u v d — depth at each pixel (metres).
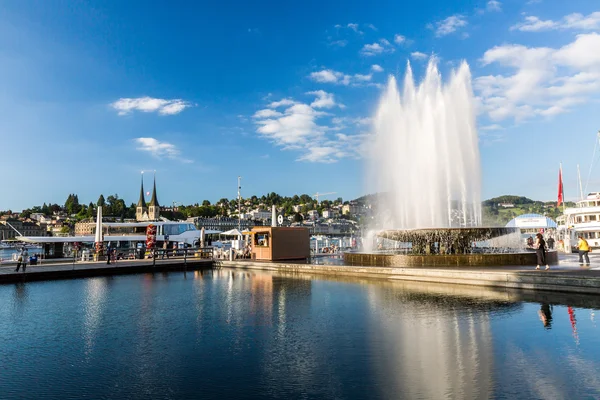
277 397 7.44
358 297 17.81
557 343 10.12
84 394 7.79
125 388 8.05
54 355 10.26
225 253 42.03
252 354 10.02
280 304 16.67
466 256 23.14
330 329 12.25
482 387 7.61
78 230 196.62
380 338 11.09
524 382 7.79
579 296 16.11
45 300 19.11
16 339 11.86
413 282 22.00
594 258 28.09
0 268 31.59
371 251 32.09
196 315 14.92
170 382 8.30
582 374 8.11
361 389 7.71
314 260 36.53
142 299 19.02
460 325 12.16
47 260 41.72
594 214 56.34
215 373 8.77
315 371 8.75
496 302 15.52
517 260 22.80
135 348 10.76
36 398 7.62
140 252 46.06
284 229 38.97
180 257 46.78
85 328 13.13
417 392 7.48
